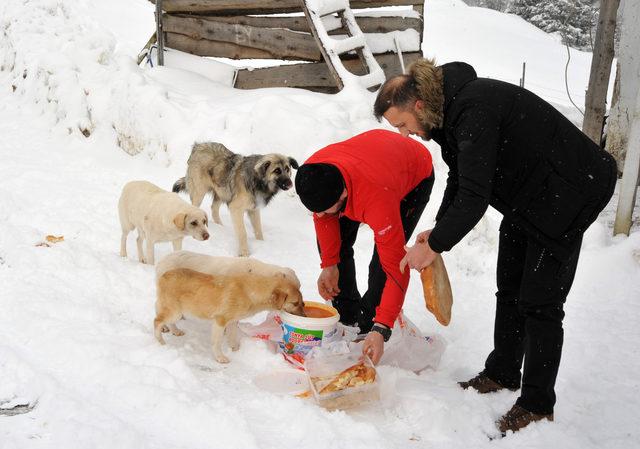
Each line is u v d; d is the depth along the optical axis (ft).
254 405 9.80
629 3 23.00
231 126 23.36
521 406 9.78
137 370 10.16
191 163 20.12
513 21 99.19
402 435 9.50
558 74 76.89
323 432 9.06
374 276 12.31
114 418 8.78
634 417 10.36
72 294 13.29
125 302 13.55
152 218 15.46
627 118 23.76
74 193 20.98
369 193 9.87
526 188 8.86
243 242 18.37
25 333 11.32
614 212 20.93
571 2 101.04
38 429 8.45
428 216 19.56
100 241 17.51
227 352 11.96
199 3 28.76
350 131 22.53
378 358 10.33
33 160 24.41
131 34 58.80
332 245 12.20
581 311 14.84
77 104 27.35
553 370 9.50
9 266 14.42
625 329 13.83
